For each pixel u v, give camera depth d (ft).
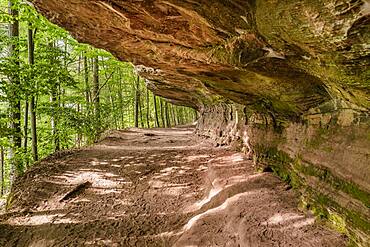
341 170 12.75
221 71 18.04
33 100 35.42
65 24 18.52
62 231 22.91
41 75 32.89
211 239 16.94
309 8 7.47
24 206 26.94
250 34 11.35
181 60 18.84
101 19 16.15
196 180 29.40
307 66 11.50
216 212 19.58
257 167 24.31
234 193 20.70
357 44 7.43
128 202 27.02
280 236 14.08
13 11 36.73
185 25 13.94
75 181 31.48
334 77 10.16
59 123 41.42
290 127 19.89
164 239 20.01
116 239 21.17
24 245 22.03
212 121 50.16
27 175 32.55
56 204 27.17
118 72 89.45
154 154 41.50
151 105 136.56
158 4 12.41
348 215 11.84
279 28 9.30
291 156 19.07
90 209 26.13
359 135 12.14
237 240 15.81
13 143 34.88
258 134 24.50
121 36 18.20
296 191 18.16
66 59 39.75
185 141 55.98
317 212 14.65
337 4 6.71
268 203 17.60
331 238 12.66
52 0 15.89
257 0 9.12
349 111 12.73
